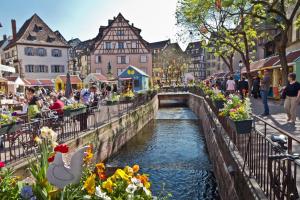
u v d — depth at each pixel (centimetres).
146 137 1839
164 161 1270
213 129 1198
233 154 652
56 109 974
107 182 329
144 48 5538
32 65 4609
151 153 1420
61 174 297
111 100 1652
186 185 990
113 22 5550
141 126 2120
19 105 1500
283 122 1009
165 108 3778
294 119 965
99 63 5562
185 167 1172
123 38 5544
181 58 6938
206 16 2181
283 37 1342
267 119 1083
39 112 959
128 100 1884
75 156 302
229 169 625
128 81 3450
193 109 3288
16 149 827
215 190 945
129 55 5553
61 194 302
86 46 7394
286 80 1356
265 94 1191
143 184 357
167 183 1012
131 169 371
